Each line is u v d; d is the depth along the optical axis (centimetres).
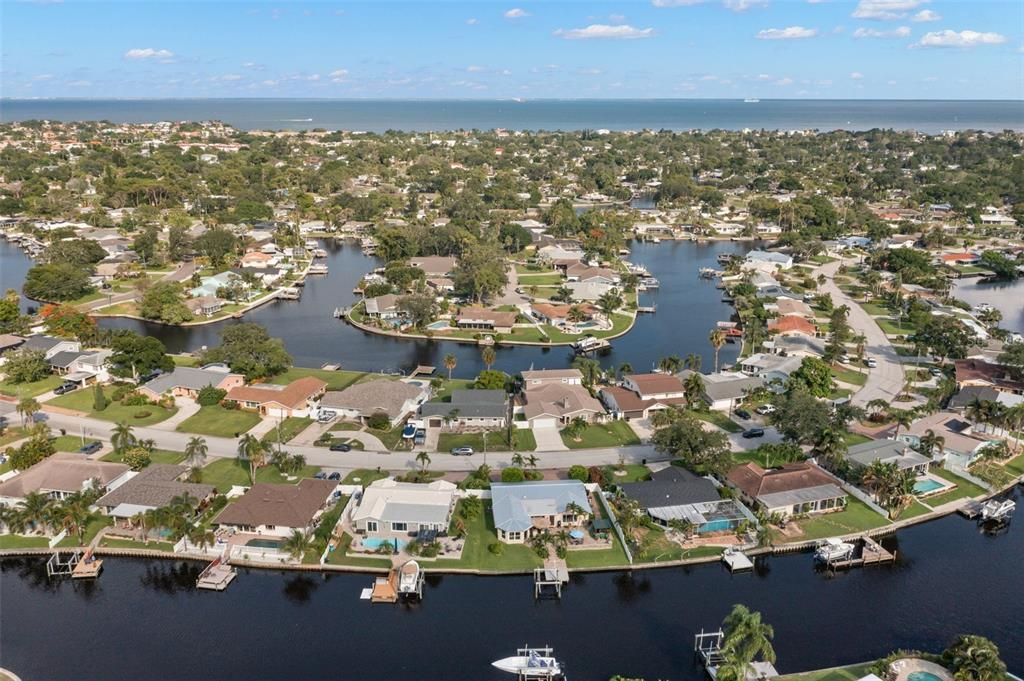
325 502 10700
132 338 15762
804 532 10519
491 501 11019
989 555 10300
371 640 8569
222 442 12950
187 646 8462
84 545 10106
